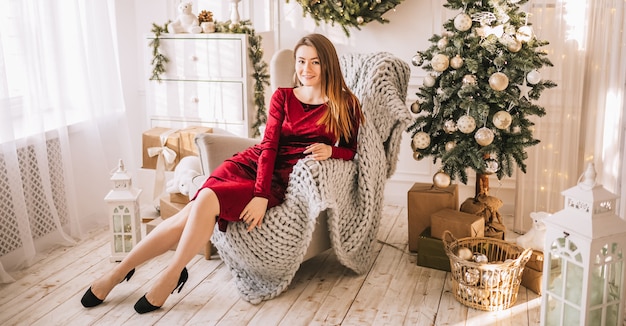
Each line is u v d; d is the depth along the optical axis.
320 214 3.03
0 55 3.06
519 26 3.18
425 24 3.98
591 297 2.19
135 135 4.61
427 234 3.24
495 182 4.03
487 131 3.01
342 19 3.89
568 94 3.45
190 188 3.18
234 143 3.18
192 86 4.07
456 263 2.80
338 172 2.89
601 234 2.10
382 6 3.88
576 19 3.37
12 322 2.69
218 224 2.75
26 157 3.32
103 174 3.84
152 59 4.10
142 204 3.98
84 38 3.78
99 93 3.87
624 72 3.00
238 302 2.86
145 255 2.84
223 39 3.93
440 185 3.22
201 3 4.39
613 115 3.07
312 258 3.35
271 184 2.88
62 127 3.49
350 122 2.96
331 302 2.86
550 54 3.45
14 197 3.17
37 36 3.32
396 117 3.05
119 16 4.32
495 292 2.74
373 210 3.13
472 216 3.16
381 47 4.09
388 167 3.18
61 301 2.88
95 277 3.14
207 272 3.17
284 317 2.73
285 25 4.27
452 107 3.11
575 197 2.16
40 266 3.27
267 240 2.80
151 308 2.75
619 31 3.03
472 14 3.12
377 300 2.88
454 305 2.83
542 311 2.35
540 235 2.96
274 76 3.33
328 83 2.89
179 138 3.74
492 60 3.15
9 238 3.22
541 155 3.57
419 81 4.05
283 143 2.95
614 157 3.09
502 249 2.99
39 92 3.35
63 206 3.60
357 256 3.17
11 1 3.18
